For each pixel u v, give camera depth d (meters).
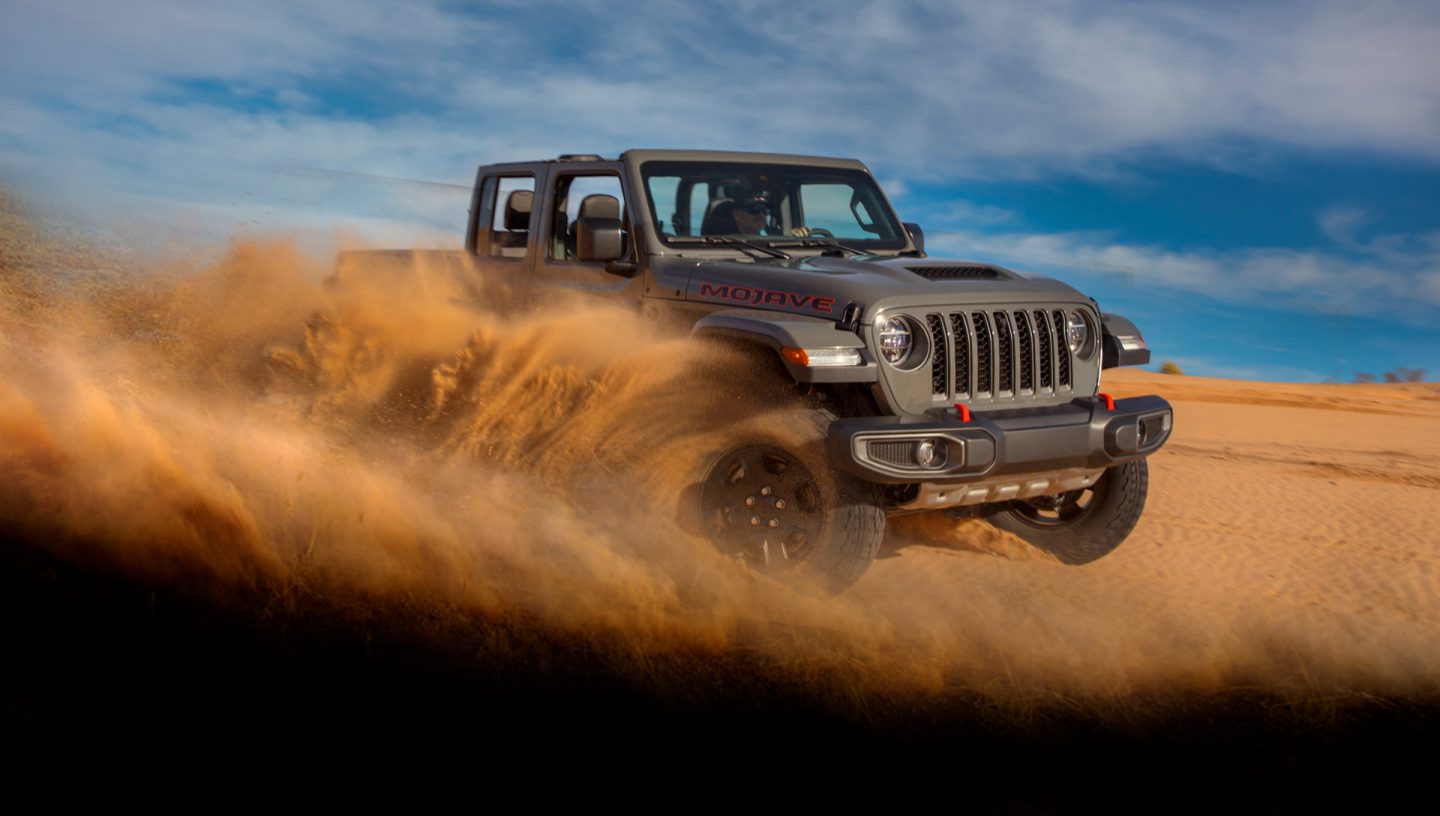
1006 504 5.86
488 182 6.73
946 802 3.12
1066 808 3.12
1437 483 8.11
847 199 6.32
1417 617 4.87
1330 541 6.22
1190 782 3.30
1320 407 14.11
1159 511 6.90
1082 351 5.21
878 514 4.58
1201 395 14.83
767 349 4.88
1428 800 3.23
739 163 6.04
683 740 3.38
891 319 4.64
